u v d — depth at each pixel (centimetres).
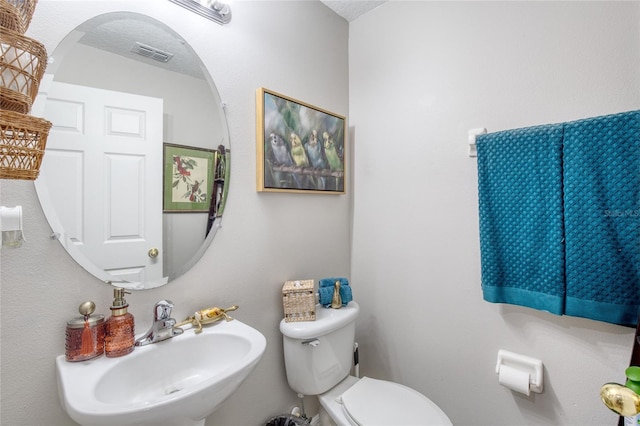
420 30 144
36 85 52
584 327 103
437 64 138
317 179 150
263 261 129
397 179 153
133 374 82
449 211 135
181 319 103
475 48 126
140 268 94
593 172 93
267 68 130
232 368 75
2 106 47
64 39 80
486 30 123
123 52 91
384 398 116
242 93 121
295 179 139
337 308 139
